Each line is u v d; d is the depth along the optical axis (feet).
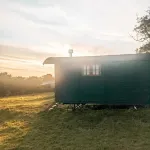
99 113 64.08
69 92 71.67
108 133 49.52
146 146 41.01
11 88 158.10
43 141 47.26
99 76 68.90
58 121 61.26
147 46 141.59
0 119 70.85
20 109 78.95
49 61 74.18
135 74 65.92
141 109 63.93
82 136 48.78
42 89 173.58
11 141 48.85
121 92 66.95
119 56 66.80
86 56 69.77
